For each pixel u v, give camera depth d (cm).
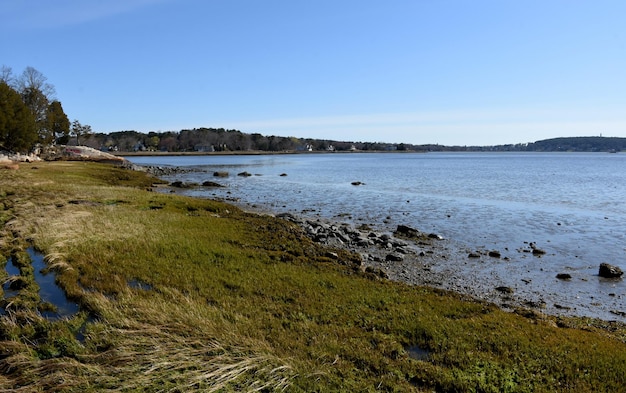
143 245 1483
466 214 2978
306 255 1587
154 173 6812
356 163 11800
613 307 1284
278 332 868
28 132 6606
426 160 15125
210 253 1438
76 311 948
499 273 1611
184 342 790
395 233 2292
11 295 1035
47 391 646
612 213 3039
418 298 1148
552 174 7350
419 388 705
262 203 3519
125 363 718
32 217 1881
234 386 671
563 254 1898
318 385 680
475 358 799
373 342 856
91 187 3291
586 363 791
